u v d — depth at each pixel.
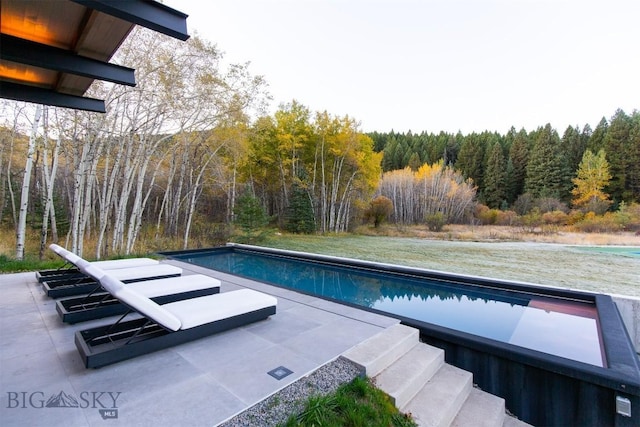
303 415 1.84
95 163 9.60
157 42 9.52
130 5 2.05
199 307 3.12
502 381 3.08
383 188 30.20
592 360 3.42
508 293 6.21
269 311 3.48
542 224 21.97
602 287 8.20
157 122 11.20
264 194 22.86
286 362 2.51
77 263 3.30
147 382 2.13
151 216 18.59
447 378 2.85
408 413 2.23
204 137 14.00
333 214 22.72
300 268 9.37
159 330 2.81
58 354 2.48
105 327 2.61
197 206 17.89
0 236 12.34
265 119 15.09
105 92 9.08
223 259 10.64
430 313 5.34
